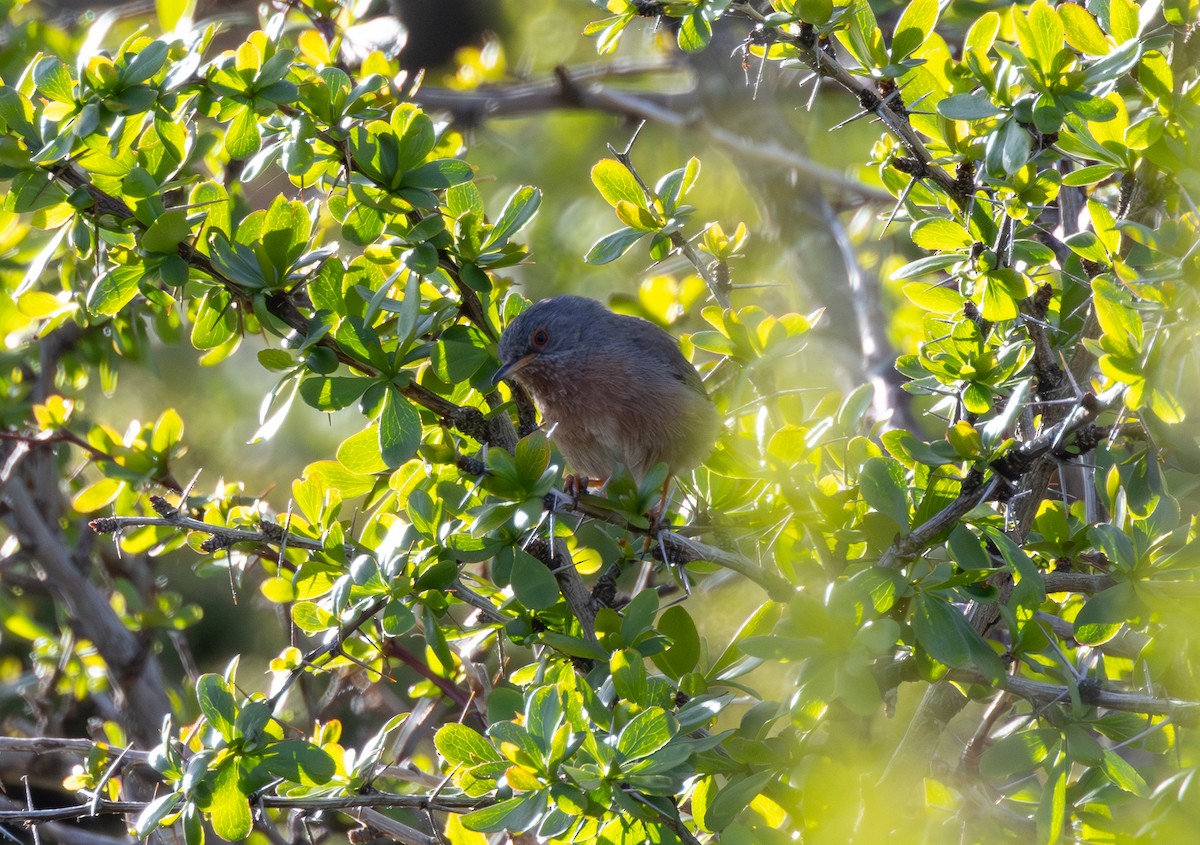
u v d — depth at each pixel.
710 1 7.51
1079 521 7.28
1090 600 6.15
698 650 7.01
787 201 14.63
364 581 6.85
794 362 12.38
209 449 15.65
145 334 10.90
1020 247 6.99
